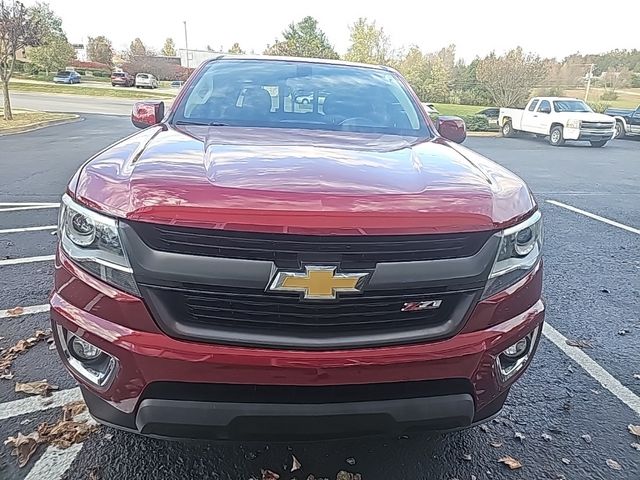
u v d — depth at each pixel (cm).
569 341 349
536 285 205
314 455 229
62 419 247
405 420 182
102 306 173
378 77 364
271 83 336
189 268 162
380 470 223
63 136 1391
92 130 1563
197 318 169
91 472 215
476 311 184
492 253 183
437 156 244
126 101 3019
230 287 163
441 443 242
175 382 170
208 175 183
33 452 225
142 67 5616
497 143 1866
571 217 714
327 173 193
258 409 172
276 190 172
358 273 166
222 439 178
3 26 1616
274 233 160
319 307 167
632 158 1477
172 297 167
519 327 194
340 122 312
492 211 185
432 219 171
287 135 273
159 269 164
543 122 1906
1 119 1708
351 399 177
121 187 175
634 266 509
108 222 170
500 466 230
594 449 245
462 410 187
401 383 179
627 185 999
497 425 259
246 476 216
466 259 177
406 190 184
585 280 465
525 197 210
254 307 167
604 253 549
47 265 442
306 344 169
